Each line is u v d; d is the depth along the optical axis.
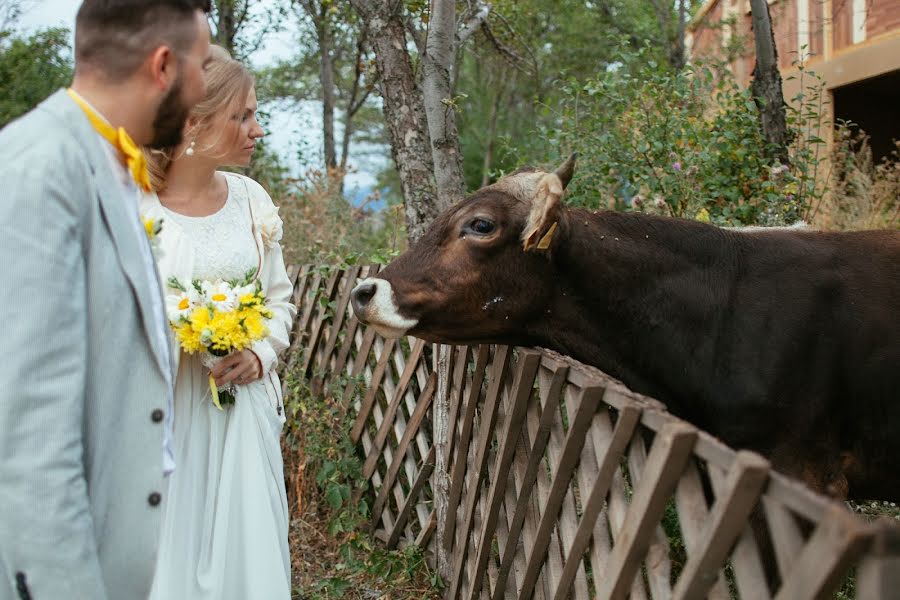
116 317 1.63
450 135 3.97
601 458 2.26
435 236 2.94
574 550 2.37
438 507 3.65
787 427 2.84
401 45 4.18
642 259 2.93
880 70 7.82
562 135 5.58
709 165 5.18
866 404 2.84
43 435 1.43
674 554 3.48
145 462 1.69
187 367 2.48
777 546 1.53
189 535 2.44
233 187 2.72
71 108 1.64
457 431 3.51
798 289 2.88
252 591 2.43
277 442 2.69
